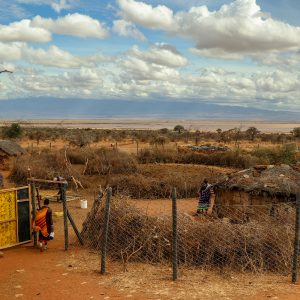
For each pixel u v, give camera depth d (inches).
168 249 462.6
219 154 1429.6
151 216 494.6
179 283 393.4
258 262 436.5
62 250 513.3
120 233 486.6
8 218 517.0
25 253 500.7
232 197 688.4
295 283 395.2
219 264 439.8
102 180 1091.3
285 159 1359.5
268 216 504.7
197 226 466.3
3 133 2640.3
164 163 1439.5
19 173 1084.5
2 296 365.4
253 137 2903.5
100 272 425.4
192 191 952.9
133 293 367.6
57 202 873.5
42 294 367.9
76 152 1385.3
